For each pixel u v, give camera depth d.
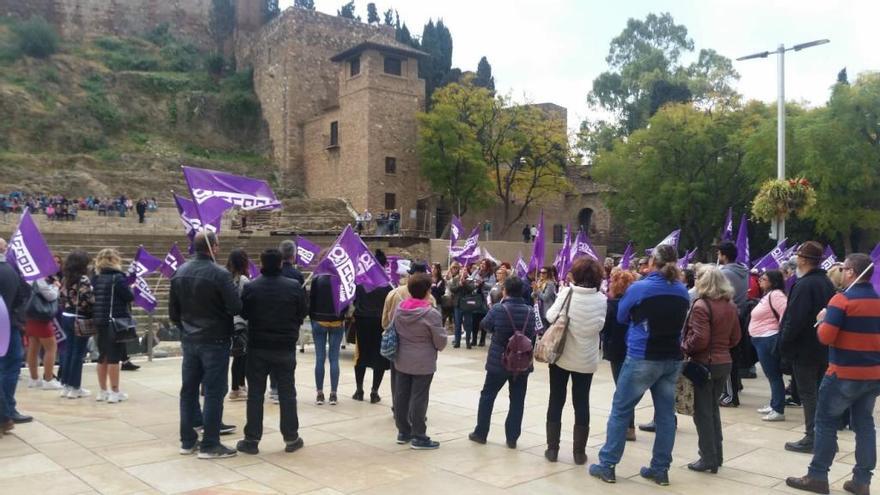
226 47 65.31
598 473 6.75
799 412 9.98
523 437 8.33
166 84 56.47
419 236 39.00
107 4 63.16
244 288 7.42
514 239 52.47
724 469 7.18
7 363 8.40
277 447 7.67
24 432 8.09
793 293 7.68
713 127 41.34
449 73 61.56
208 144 55.50
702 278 7.11
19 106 49.53
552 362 7.06
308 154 52.38
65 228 36.81
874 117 34.94
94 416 8.93
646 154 42.88
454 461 7.27
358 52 46.53
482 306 16.17
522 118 47.41
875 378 6.14
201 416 7.73
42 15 60.81
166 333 17.77
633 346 6.59
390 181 46.12
